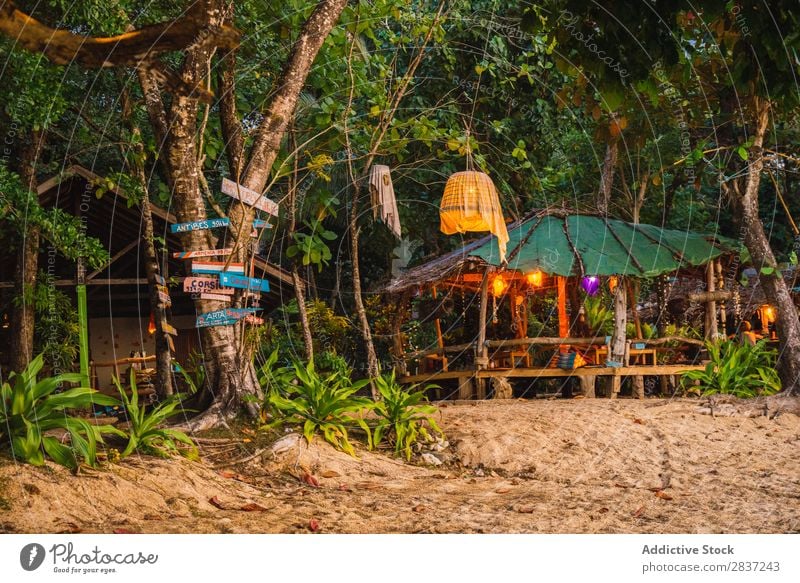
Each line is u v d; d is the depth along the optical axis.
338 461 7.95
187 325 18.69
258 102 11.02
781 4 8.14
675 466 8.42
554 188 18.38
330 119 10.51
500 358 15.23
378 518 6.00
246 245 8.76
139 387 14.52
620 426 9.77
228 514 5.97
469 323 16.83
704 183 20.75
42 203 14.00
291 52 9.17
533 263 14.10
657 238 15.17
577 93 11.52
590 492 7.30
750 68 8.83
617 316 14.36
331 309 17.38
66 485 5.79
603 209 16.62
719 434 9.77
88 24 9.35
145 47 6.00
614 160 17.16
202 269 8.48
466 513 6.23
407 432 8.92
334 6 9.27
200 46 7.91
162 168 15.41
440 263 15.76
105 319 18.34
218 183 17.06
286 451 7.77
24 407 6.18
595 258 14.25
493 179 18.20
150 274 11.12
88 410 13.07
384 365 17.20
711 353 13.15
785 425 10.48
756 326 19.94
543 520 6.02
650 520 6.15
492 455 8.66
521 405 11.98
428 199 18.95
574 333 16.25
